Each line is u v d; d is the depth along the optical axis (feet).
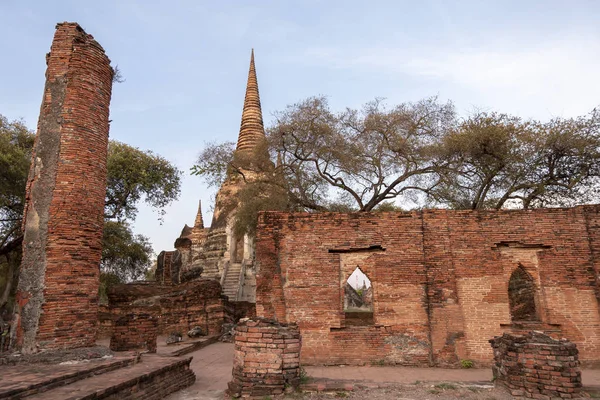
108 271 107.65
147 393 27.09
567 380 26.43
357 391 28.07
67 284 35.14
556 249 42.73
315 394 27.61
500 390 28.17
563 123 62.49
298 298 42.60
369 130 71.51
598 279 41.93
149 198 95.81
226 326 73.15
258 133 122.31
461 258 42.86
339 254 43.91
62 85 38.37
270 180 72.90
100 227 38.81
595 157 60.90
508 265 42.93
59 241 35.29
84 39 40.22
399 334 41.60
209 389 32.35
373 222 44.01
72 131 37.58
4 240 73.77
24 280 34.42
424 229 43.62
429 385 29.25
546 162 63.87
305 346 41.47
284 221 44.47
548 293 41.93
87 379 25.26
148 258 110.22
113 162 85.92
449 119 71.31
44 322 33.63
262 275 43.50
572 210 43.55
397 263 43.09
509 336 29.01
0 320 56.80
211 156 77.41
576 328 41.04
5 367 27.48
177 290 80.43
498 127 63.62
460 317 41.52
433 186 73.41
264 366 28.09
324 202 78.33
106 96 41.29
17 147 72.38
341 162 70.64
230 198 83.41
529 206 67.00
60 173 36.52
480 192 67.46
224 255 115.03
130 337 42.29
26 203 36.58
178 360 33.22
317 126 70.18
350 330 41.93
